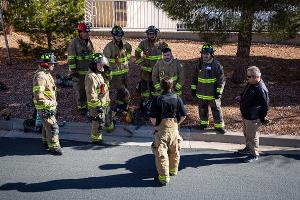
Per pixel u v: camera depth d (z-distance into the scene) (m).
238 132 9.30
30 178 7.70
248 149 8.50
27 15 12.80
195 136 9.29
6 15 13.35
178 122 7.61
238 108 10.58
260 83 7.92
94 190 7.34
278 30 9.74
